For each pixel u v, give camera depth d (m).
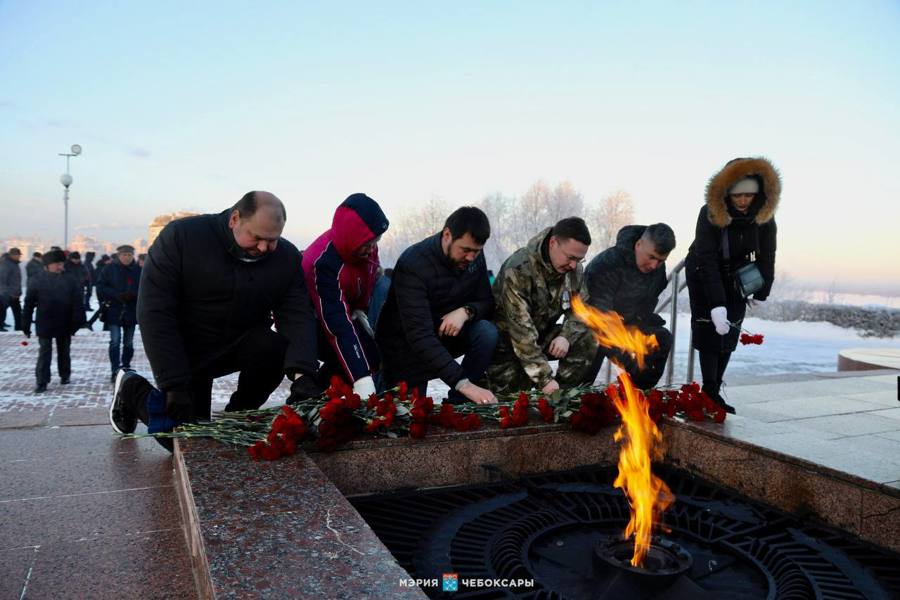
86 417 4.42
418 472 2.84
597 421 3.15
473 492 2.84
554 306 4.20
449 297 3.99
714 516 2.71
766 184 4.19
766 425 3.30
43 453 3.49
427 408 2.87
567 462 3.19
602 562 2.13
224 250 3.34
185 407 3.19
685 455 3.28
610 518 2.60
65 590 1.96
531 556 2.29
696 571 2.23
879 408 4.45
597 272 4.74
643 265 4.55
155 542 2.32
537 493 2.84
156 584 2.01
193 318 3.43
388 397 2.92
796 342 20.88
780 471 2.79
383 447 2.77
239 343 3.56
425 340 3.71
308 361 3.33
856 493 2.50
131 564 2.15
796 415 4.15
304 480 2.25
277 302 3.53
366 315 4.38
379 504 2.68
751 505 2.84
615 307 4.70
